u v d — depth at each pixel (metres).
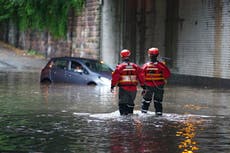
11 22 80.00
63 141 16.39
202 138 17.27
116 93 33.44
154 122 20.75
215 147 15.78
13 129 18.59
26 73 54.56
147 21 52.44
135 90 22.66
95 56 57.66
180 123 20.59
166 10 49.69
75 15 62.38
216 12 43.09
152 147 15.61
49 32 69.19
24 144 15.87
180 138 17.17
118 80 22.52
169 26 49.22
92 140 16.61
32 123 20.06
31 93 32.53
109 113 23.27
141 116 22.34
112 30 56.50
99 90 35.59
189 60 46.53
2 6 79.31
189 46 46.59
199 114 23.69
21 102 27.42
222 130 18.94
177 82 47.09
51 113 23.09
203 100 30.47
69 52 63.94
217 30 42.94
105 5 56.81
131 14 54.81
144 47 52.78
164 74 23.00
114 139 16.81
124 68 22.47
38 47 72.69
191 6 46.25
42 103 27.09
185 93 35.34
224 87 41.38
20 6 75.56
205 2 44.44
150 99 23.03
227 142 16.62
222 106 27.28
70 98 29.91
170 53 49.03
